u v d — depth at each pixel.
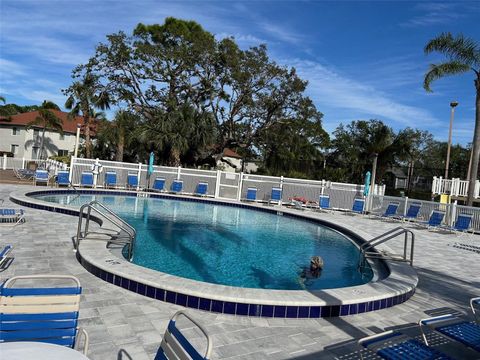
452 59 19.84
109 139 31.72
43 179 20.94
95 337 4.37
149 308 5.38
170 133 28.48
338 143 49.53
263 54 32.81
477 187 20.94
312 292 6.09
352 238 13.89
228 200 22.39
